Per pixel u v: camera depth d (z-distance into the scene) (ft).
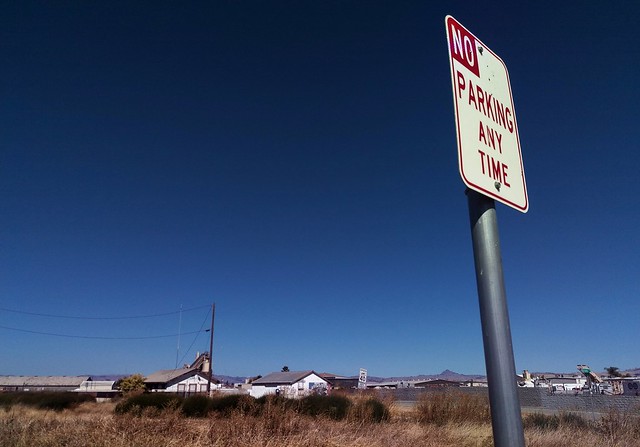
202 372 298.35
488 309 6.20
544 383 189.26
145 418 42.70
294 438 31.91
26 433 31.78
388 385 278.67
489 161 7.19
